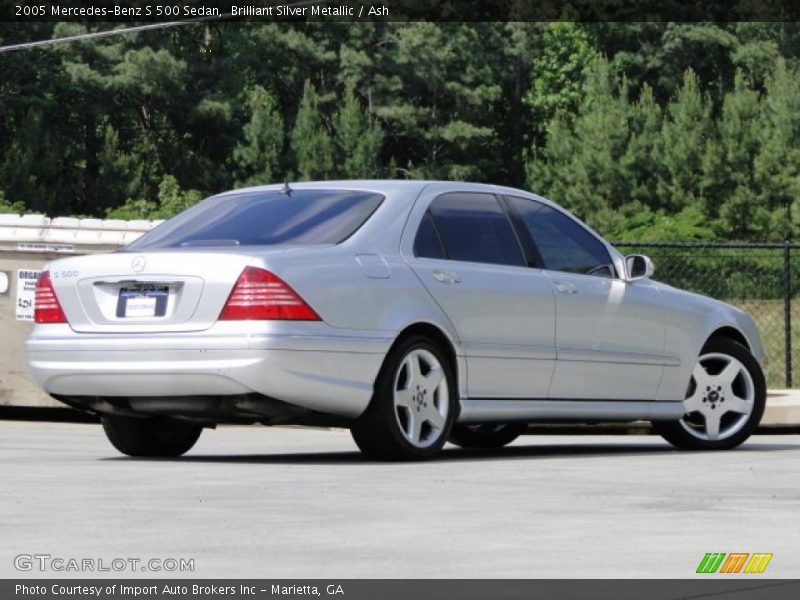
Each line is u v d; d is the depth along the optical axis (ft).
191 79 517.14
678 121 425.28
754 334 88.48
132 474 62.18
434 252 73.92
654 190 430.61
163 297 69.72
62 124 515.50
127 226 117.60
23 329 118.93
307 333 67.87
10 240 118.93
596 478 61.93
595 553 39.75
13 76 506.89
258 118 490.90
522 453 81.35
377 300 70.33
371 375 69.77
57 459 72.79
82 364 70.85
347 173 483.10
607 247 82.43
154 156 521.65
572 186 439.22
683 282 258.37
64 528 44.24
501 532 43.91
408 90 544.21
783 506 51.03
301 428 109.60
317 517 47.29
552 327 77.66
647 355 82.17
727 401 86.02
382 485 57.88
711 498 53.67
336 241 71.15
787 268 155.63
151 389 69.56
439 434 72.64
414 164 550.77
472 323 74.08
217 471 64.03
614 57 552.82
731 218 412.98
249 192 77.05
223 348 67.62
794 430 111.96
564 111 494.18
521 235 78.48
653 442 97.19
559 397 78.33
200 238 73.46
